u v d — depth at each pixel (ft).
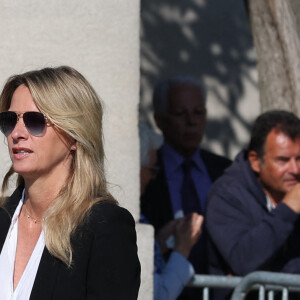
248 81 106.83
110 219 28.78
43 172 29.55
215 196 48.93
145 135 51.70
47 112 28.81
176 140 60.03
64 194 29.32
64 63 43.19
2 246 30.12
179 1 103.45
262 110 58.18
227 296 47.52
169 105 61.41
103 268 28.14
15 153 29.53
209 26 104.78
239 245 47.06
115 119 43.50
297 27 57.26
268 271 47.75
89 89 29.78
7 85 30.14
